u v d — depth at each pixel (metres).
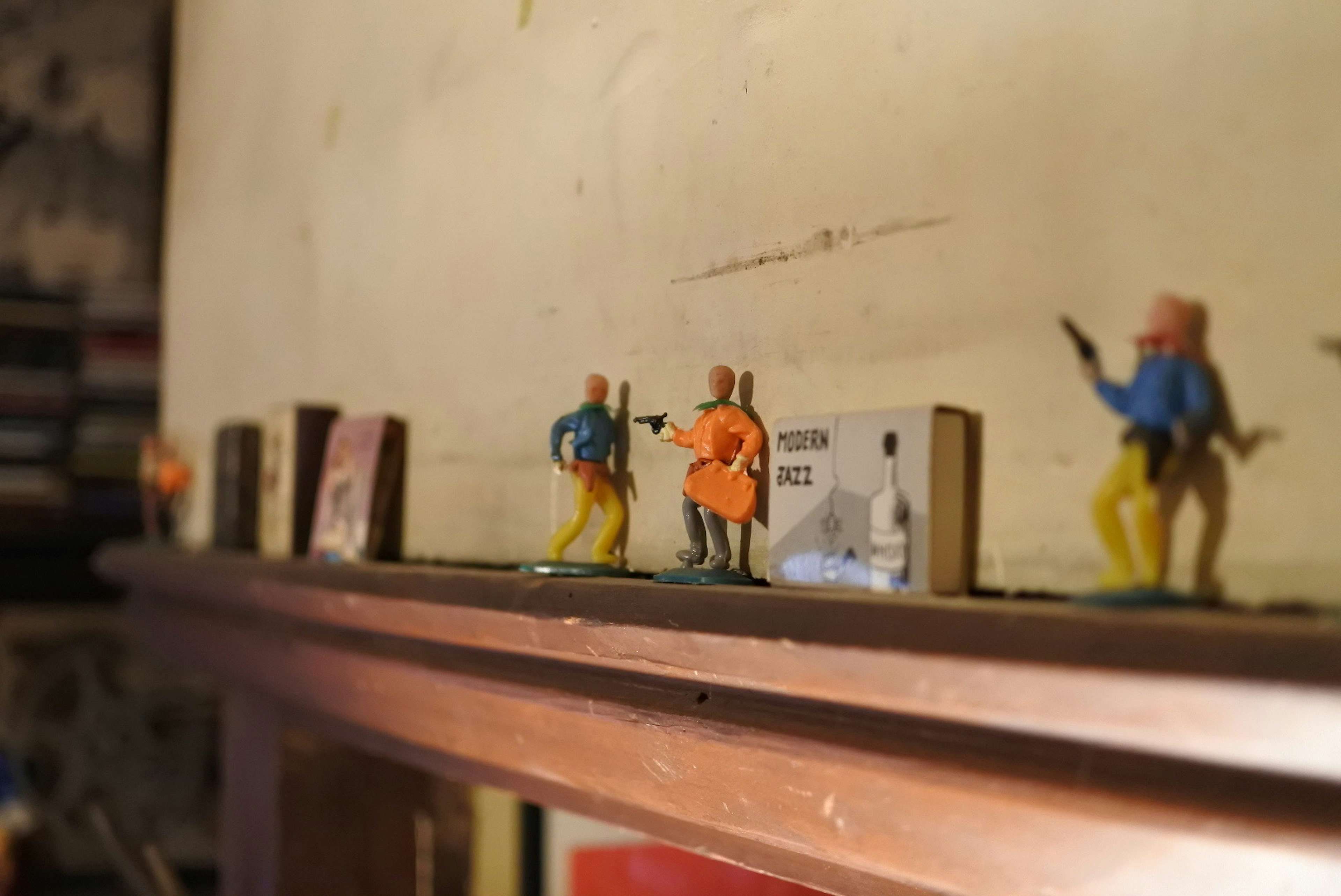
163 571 1.68
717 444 0.76
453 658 0.98
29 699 2.58
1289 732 0.42
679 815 0.75
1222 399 0.54
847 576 0.67
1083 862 0.51
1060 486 0.60
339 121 1.49
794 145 0.77
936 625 0.53
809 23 0.76
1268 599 0.52
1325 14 0.51
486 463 1.12
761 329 0.79
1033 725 0.50
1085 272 0.59
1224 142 0.54
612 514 0.89
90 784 2.60
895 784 0.59
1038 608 0.52
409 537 1.26
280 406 1.66
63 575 2.63
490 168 1.13
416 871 1.57
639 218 0.91
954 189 0.66
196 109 2.21
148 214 2.67
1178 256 0.56
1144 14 0.57
